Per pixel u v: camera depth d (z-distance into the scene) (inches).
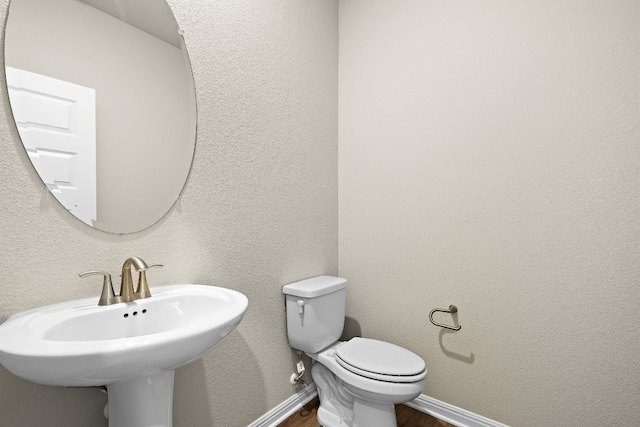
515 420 54.8
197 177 48.7
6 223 32.1
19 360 23.0
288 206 64.5
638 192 45.1
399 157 68.6
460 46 60.5
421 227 65.6
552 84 51.2
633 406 45.4
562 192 50.6
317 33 72.2
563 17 50.3
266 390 59.3
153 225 43.5
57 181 35.4
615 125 46.5
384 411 50.6
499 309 56.4
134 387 31.7
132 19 42.2
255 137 57.7
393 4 69.7
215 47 51.4
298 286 62.2
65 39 36.4
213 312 38.7
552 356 51.6
